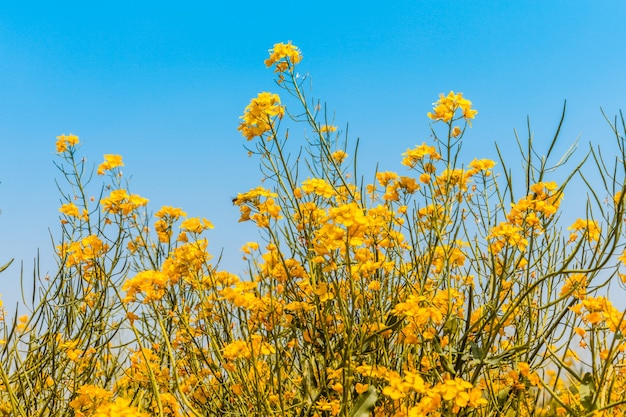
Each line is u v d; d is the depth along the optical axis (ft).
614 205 3.50
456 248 3.95
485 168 4.00
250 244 4.09
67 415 4.01
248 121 3.71
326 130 4.21
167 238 4.08
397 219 4.04
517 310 3.83
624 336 3.34
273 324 3.55
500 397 3.71
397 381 3.22
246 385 3.63
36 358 4.11
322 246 3.43
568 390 3.75
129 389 4.37
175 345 4.10
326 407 3.53
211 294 3.89
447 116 3.80
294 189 3.80
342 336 3.76
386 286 3.91
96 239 3.80
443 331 3.71
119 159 4.19
